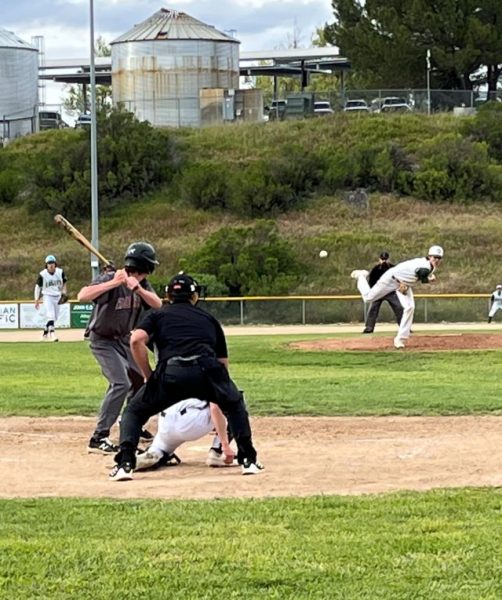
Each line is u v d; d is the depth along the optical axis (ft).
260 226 343.05
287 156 403.13
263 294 310.24
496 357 148.66
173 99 480.64
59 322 274.16
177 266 342.44
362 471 66.54
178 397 65.16
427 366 140.56
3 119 487.20
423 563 44.45
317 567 43.96
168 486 63.05
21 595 41.01
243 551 46.42
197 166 403.13
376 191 394.73
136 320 77.05
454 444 76.59
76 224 383.86
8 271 348.59
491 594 40.57
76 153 401.70
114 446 76.23
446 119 438.40
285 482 63.31
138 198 398.01
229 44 494.18
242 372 136.26
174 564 44.57
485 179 390.21
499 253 344.08
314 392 110.73
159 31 488.02
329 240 352.69
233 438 69.05
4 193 403.95
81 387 119.24
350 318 281.54
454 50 467.93
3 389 116.78
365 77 497.05
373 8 479.82
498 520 51.52
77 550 46.88
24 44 497.46
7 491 62.28
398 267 160.56
